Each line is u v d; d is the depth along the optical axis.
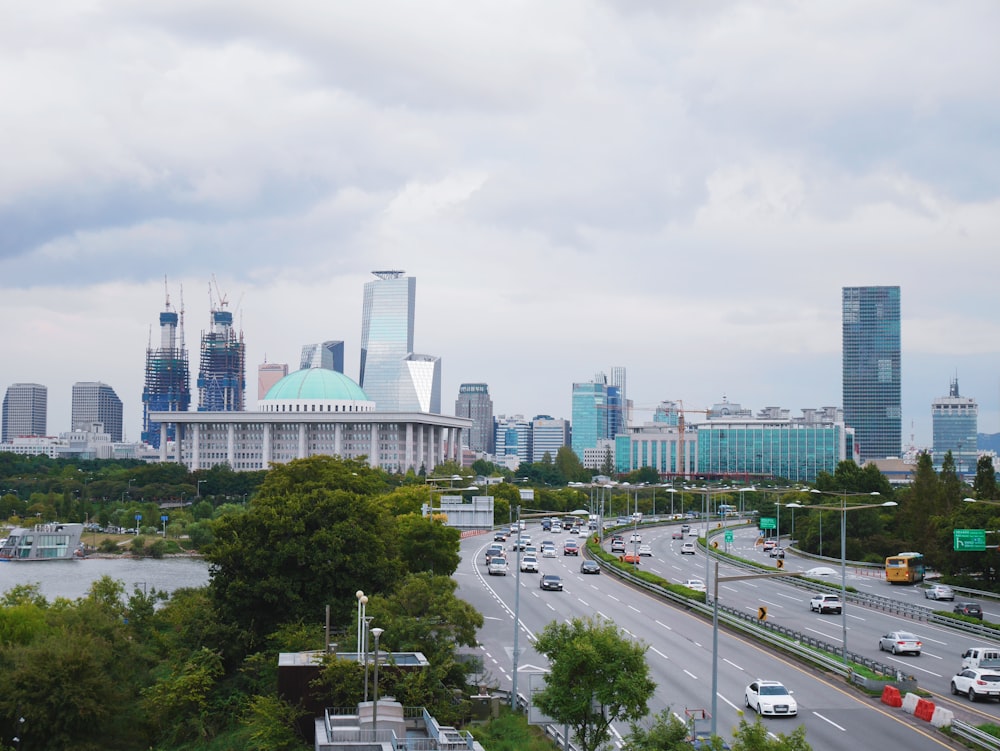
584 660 58.53
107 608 108.31
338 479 108.94
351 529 94.06
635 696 58.22
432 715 69.94
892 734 64.56
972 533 127.75
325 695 71.81
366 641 71.31
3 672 78.06
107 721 78.31
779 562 175.50
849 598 132.25
